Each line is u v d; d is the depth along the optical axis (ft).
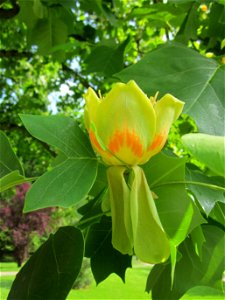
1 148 0.48
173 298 0.61
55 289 0.48
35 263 0.50
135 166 0.42
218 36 1.02
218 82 0.60
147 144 0.42
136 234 0.40
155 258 0.40
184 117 1.41
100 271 0.66
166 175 0.45
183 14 1.11
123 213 0.43
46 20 1.33
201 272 0.60
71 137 0.45
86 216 0.55
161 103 0.42
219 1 0.94
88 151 0.45
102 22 2.35
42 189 0.39
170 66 0.62
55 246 0.50
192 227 0.44
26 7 1.30
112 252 0.65
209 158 0.34
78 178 0.41
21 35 2.61
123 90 0.41
